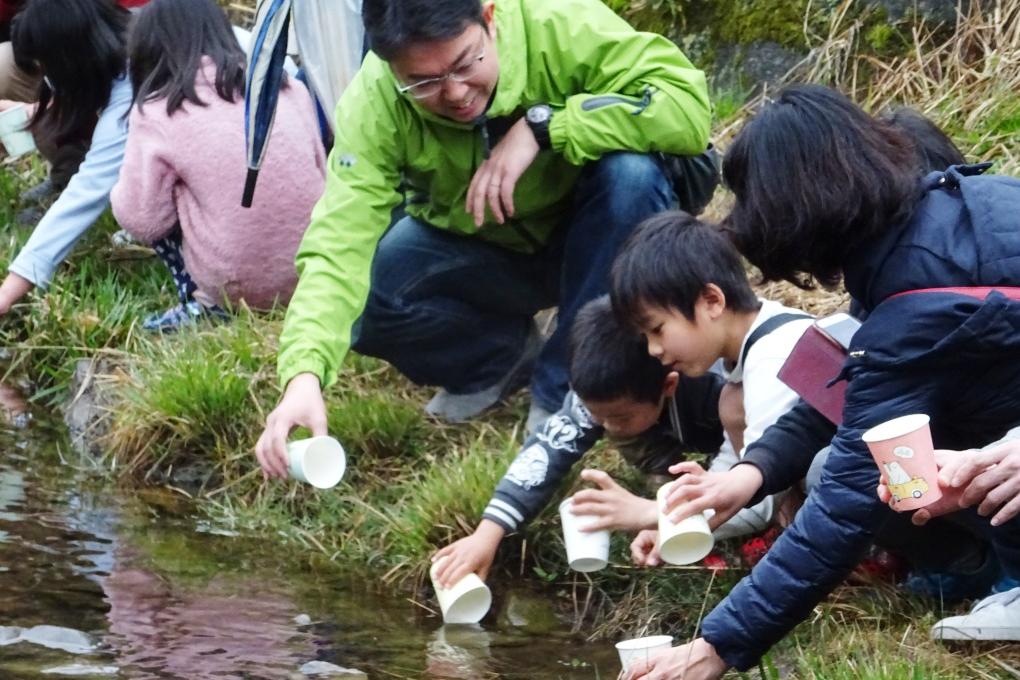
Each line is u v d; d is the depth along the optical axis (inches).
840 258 107.7
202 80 195.0
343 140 148.6
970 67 206.8
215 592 140.6
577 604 139.4
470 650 129.0
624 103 147.3
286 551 154.7
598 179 151.6
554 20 150.3
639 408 138.7
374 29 135.6
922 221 105.7
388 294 162.7
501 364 170.6
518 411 172.7
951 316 102.8
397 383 180.9
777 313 132.6
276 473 135.5
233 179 191.5
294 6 197.5
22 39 213.0
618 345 136.7
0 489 168.6
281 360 140.3
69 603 134.0
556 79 151.8
